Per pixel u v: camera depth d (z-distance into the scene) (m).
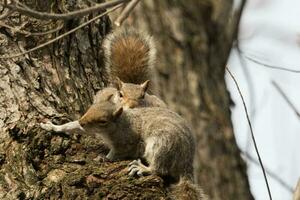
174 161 11.54
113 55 13.90
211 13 16.98
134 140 11.91
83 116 11.69
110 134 11.85
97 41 12.98
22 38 12.14
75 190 10.79
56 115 11.59
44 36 12.25
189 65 16.73
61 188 10.83
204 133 16.59
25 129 11.33
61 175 11.00
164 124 11.69
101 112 11.73
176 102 16.53
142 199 10.79
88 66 12.65
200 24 17.02
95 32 12.95
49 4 12.45
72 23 12.57
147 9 16.77
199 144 16.56
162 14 16.81
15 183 10.95
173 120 11.76
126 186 10.84
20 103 11.59
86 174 10.95
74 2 12.69
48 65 12.15
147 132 11.80
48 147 11.31
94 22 12.95
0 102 11.57
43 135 11.34
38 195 10.80
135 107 13.38
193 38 16.88
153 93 14.73
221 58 16.95
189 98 16.66
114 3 10.21
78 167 11.13
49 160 11.20
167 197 10.94
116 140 11.89
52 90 11.98
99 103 11.99
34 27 12.23
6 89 11.69
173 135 11.57
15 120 11.41
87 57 12.70
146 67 14.30
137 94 13.63
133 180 10.95
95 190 10.80
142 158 11.89
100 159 11.33
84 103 12.20
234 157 16.73
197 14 17.02
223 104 16.95
